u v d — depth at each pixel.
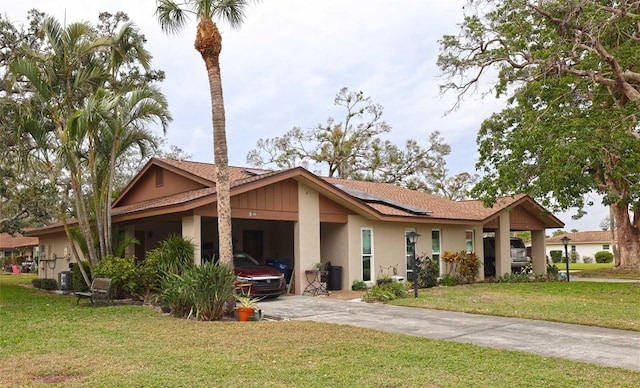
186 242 13.70
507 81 23.27
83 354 7.57
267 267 15.80
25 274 37.66
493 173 20.34
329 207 17.64
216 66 12.29
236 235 19.81
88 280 15.95
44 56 15.80
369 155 42.53
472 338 8.94
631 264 29.42
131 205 19.27
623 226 29.95
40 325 10.14
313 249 16.89
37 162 16.23
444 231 21.73
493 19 22.81
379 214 18.05
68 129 14.11
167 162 17.86
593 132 16.64
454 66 24.39
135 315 11.46
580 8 17.75
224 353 7.61
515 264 26.00
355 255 18.25
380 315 11.76
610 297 15.09
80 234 15.95
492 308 12.46
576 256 60.97
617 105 21.20
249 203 15.15
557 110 19.70
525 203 24.52
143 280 13.66
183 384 6.00
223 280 11.16
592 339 8.80
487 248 25.66
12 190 26.19
